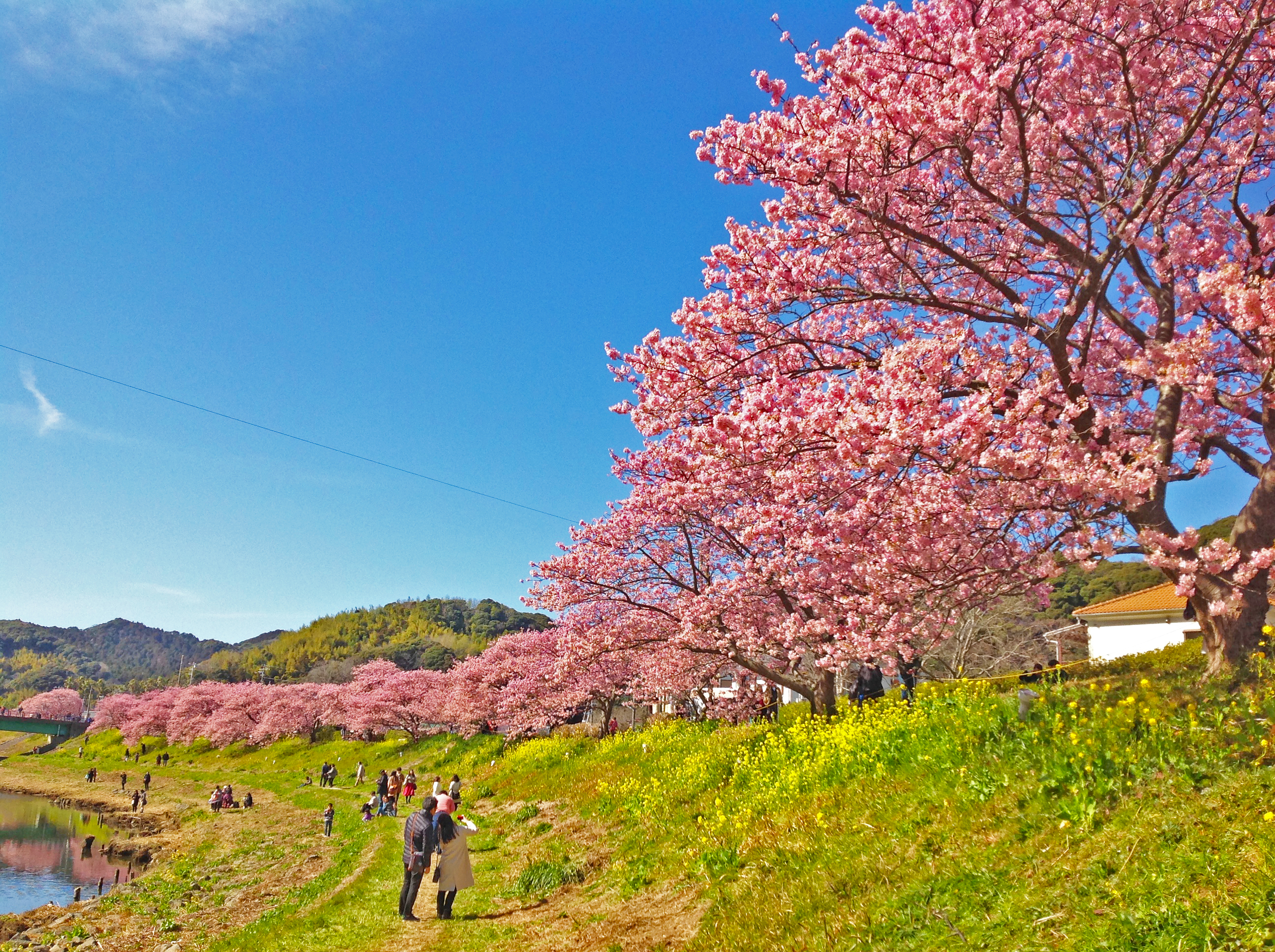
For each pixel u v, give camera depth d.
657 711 39.72
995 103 9.01
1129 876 5.00
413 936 10.23
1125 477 8.05
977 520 9.80
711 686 27.48
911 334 11.87
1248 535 8.91
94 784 71.00
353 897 13.90
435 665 137.00
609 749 24.09
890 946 5.55
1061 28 9.51
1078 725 7.34
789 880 7.57
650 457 17.23
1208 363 10.52
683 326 11.30
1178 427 10.15
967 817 6.89
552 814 18.16
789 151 9.81
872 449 8.54
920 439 8.26
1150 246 10.39
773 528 12.95
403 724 68.88
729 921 7.30
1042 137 10.78
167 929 16.64
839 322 13.12
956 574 10.29
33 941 17.72
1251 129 10.49
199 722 99.00
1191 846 4.97
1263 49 9.60
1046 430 8.38
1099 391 11.56
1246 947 4.02
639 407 12.04
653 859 11.01
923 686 13.30
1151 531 8.51
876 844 7.28
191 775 73.06
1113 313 10.27
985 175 10.95
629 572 20.47
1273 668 7.47
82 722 118.12
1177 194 9.86
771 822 9.76
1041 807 6.37
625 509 19.67
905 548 10.09
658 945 7.63
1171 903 4.51
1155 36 9.26
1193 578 8.55
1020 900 5.32
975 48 8.77
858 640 11.39
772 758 12.76
